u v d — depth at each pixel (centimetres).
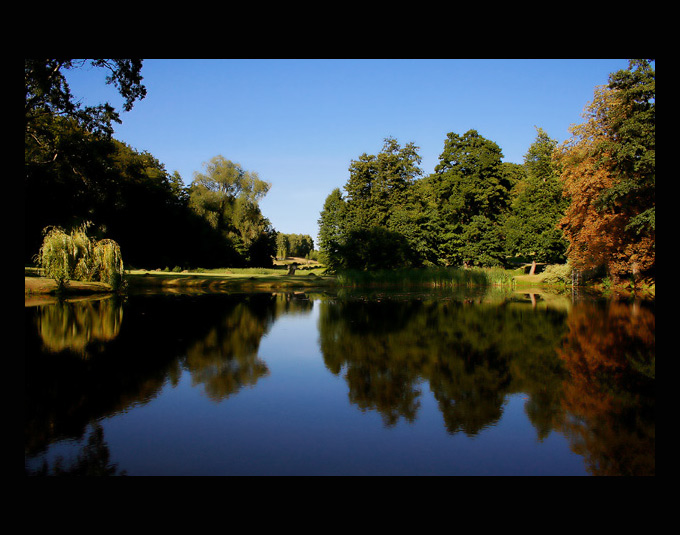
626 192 1675
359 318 1149
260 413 429
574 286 2562
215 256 4434
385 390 509
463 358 673
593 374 578
